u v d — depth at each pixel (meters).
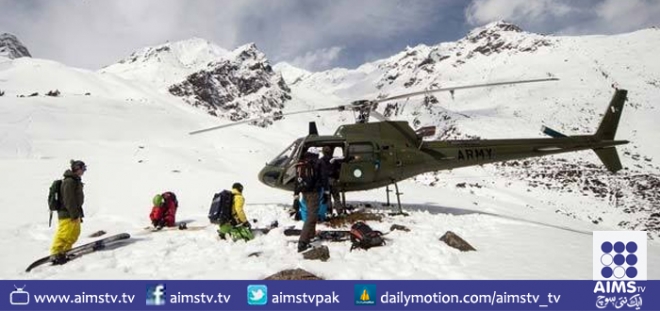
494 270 5.83
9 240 8.60
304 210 9.45
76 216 6.62
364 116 10.70
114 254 7.06
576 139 11.21
